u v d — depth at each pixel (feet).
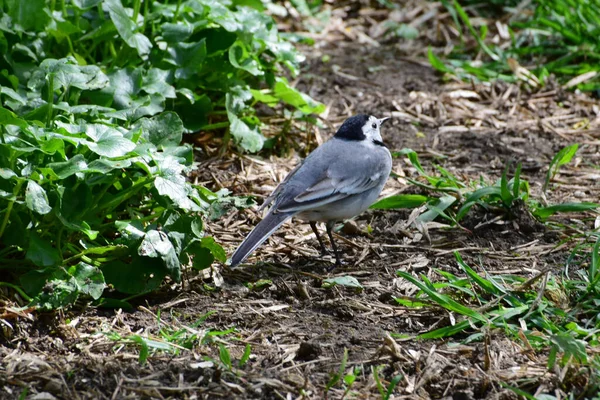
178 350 28.96
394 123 52.29
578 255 36.88
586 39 59.67
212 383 26.81
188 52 43.57
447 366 28.14
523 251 37.76
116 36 43.91
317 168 36.94
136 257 32.83
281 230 40.52
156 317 31.83
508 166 44.75
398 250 38.37
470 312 30.63
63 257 33.06
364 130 38.78
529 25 61.31
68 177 32.24
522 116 53.52
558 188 44.32
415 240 39.11
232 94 46.37
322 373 27.86
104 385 26.71
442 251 37.88
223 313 32.27
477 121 52.85
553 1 62.28
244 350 29.40
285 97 48.39
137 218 33.65
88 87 36.32
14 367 27.43
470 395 26.63
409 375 27.86
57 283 30.60
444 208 40.63
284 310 32.81
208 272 35.29
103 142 31.58
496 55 60.95
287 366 28.43
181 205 31.89
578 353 27.40
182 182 32.42
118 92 39.45
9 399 25.90
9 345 29.17
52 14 42.11
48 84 35.99
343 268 36.73
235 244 38.34
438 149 49.16
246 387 26.71
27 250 31.01
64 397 26.04
